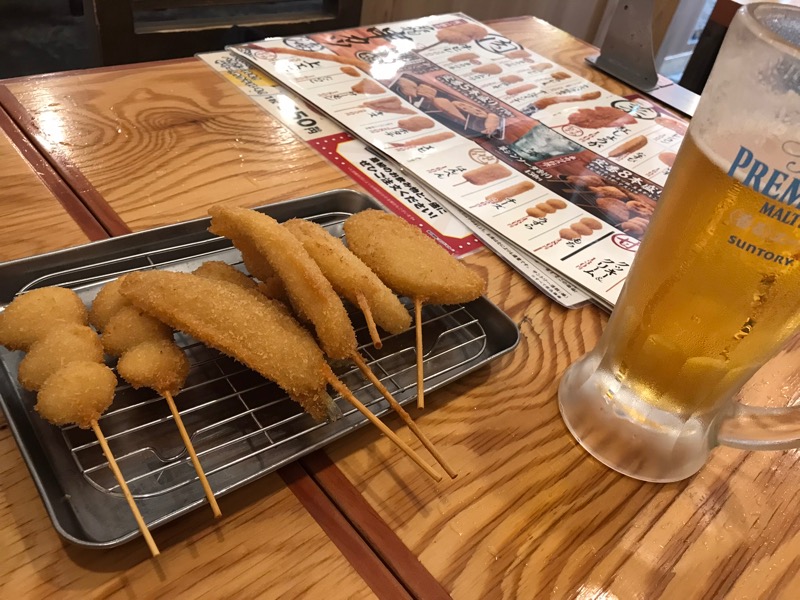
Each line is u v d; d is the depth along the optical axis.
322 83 1.06
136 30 1.49
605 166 0.99
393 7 2.06
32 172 0.74
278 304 0.57
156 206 0.73
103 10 1.39
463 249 0.77
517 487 0.52
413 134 0.97
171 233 0.65
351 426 0.51
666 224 0.44
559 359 0.65
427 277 0.61
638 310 0.48
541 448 0.55
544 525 0.50
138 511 0.41
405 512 0.49
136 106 0.90
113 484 0.45
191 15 2.01
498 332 0.64
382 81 1.11
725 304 0.42
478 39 1.35
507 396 0.59
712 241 0.41
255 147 0.88
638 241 0.83
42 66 1.99
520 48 1.35
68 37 2.15
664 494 0.54
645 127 1.13
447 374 0.59
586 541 0.49
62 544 0.42
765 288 0.41
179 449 0.48
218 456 0.48
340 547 0.46
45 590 0.40
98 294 0.55
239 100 0.98
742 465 0.57
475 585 0.45
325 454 0.52
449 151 0.95
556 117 1.11
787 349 0.71
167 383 0.47
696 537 0.51
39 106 0.85
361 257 0.64
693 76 1.72
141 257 0.63
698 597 0.47
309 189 0.82
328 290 0.55
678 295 0.44
